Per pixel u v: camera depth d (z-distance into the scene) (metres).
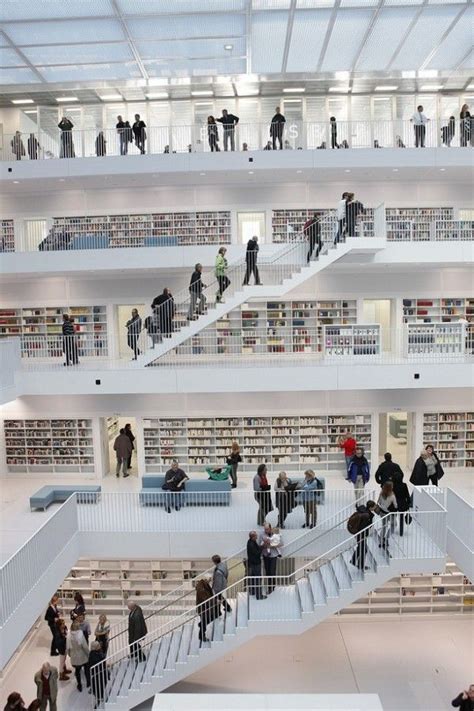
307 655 12.95
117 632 13.48
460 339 16.25
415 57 16.30
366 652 13.02
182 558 13.54
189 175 16.84
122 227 18.28
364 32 14.69
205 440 17.11
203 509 14.09
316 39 15.13
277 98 18.97
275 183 18.02
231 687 11.88
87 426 17.20
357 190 18.03
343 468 17.05
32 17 13.55
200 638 10.91
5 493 15.80
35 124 19.11
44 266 16.39
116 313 18.64
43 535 10.97
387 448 20.48
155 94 18.44
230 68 16.91
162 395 17.00
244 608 11.24
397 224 17.89
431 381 15.27
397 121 17.34
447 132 16.73
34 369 15.36
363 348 16.31
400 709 11.10
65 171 16.47
